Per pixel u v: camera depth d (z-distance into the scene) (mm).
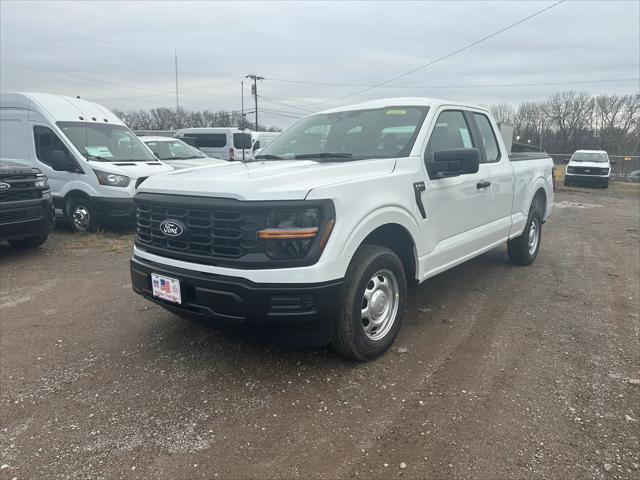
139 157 9969
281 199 2998
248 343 3943
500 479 2408
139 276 3592
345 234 3141
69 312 4781
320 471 2475
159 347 3912
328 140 4500
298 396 3156
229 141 20703
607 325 4422
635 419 2914
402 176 3758
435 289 5480
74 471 2492
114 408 3053
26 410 3049
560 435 2756
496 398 3141
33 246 7684
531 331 4262
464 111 4977
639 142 47938
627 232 10172
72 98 10047
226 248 3096
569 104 65375
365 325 3572
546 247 8195
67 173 8898
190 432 2797
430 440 2713
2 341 4090
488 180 4977
